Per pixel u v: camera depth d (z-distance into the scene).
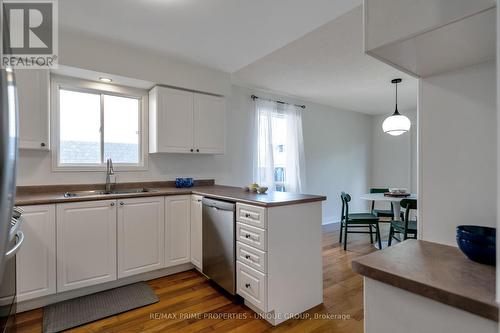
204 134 3.24
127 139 3.10
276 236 1.92
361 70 3.36
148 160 3.16
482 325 0.58
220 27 2.32
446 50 0.84
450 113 1.00
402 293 0.71
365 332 0.79
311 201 2.12
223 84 3.40
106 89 2.90
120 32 2.42
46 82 2.34
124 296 2.28
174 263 2.70
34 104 2.29
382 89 4.18
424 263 0.80
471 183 0.94
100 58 2.57
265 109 4.30
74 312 2.03
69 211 2.15
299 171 4.66
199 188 3.09
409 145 5.68
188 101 3.13
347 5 2.00
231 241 2.16
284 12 2.10
